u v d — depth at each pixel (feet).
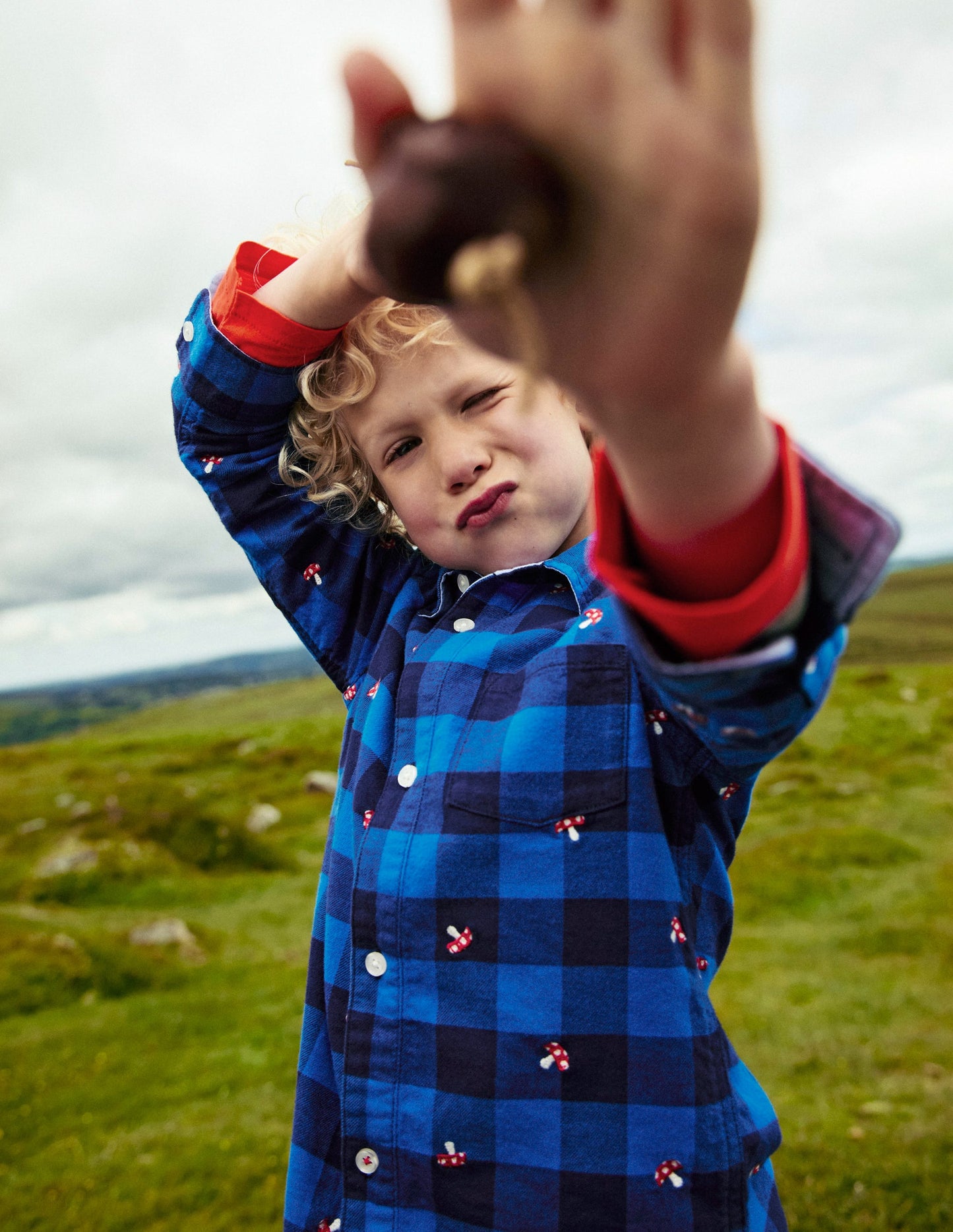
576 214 1.72
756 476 2.67
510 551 5.13
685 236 1.79
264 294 5.87
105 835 73.97
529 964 4.53
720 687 2.99
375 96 1.82
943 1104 24.43
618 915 4.46
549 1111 4.40
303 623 6.68
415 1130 4.61
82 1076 32.04
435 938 4.72
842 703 137.90
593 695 4.72
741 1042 31.40
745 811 5.20
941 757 96.99
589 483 5.21
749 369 2.46
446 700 5.22
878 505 2.93
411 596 6.31
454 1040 4.59
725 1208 4.25
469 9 1.75
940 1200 18.95
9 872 69.82
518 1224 4.35
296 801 109.40
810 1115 24.71
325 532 6.68
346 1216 4.79
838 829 61.16
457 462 4.96
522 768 4.70
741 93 1.78
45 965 42.78
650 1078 4.33
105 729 458.50
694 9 1.75
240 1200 22.39
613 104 1.71
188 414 6.59
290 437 6.53
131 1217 21.90
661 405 2.28
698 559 2.83
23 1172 24.89
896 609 346.74
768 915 49.75
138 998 41.68
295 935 54.44
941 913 45.11
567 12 1.73
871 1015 32.73
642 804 4.53
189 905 64.23
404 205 1.66
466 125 1.74
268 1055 32.86
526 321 1.66
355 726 6.02
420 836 4.89
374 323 5.16
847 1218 18.78
